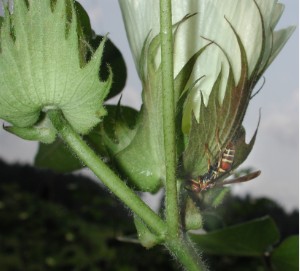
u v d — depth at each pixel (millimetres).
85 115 110
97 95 109
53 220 1028
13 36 108
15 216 1026
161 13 100
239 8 119
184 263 106
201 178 117
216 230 181
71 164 192
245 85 118
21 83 109
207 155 117
